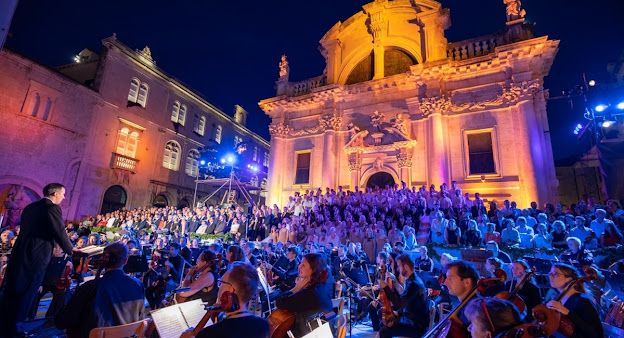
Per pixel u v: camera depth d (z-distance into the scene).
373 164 18.98
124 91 24.59
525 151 15.12
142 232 15.95
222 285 2.46
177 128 28.97
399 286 5.54
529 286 4.43
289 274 8.16
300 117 22.42
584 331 3.10
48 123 19.89
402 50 19.92
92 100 22.36
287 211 18.36
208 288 5.17
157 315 3.28
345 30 21.70
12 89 18.42
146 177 25.84
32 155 19.11
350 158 19.66
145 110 26.20
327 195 17.56
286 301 3.55
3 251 10.22
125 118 24.48
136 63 25.53
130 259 7.64
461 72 17.23
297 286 3.80
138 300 3.61
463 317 2.80
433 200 13.99
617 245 8.23
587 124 20.44
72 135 21.09
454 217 12.86
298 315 3.43
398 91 19.31
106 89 23.23
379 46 20.27
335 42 22.06
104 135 22.97
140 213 22.05
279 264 9.51
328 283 5.27
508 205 12.85
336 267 9.41
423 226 12.93
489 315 2.00
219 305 2.42
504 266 6.89
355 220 14.88
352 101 20.67
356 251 11.34
